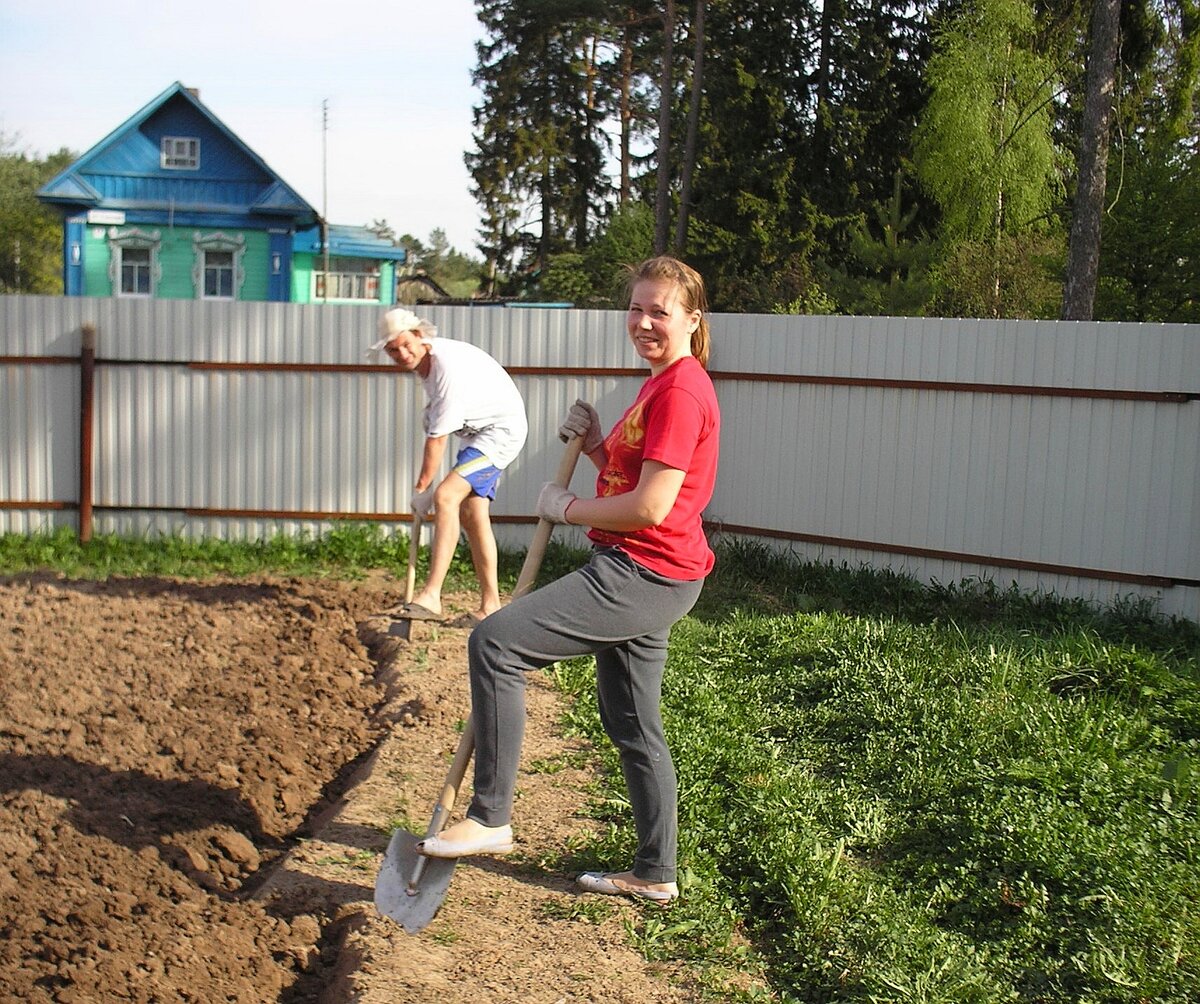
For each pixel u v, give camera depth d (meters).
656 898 4.25
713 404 3.95
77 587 8.93
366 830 4.79
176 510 10.32
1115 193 19.91
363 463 10.30
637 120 47.31
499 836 3.96
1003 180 29.11
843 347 9.72
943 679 6.48
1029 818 4.77
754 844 4.63
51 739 5.71
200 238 29.59
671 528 3.92
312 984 3.85
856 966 3.89
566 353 10.22
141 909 4.17
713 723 5.95
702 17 32.44
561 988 3.73
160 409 10.23
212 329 10.17
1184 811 5.08
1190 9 19.39
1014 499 9.15
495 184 47.47
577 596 3.89
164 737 5.85
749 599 9.14
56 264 58.69
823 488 9.89
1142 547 8.72
